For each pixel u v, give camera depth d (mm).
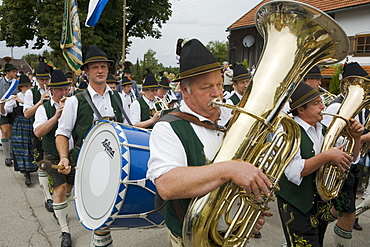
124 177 2129
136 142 2285
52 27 19141
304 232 2338
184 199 1570
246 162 1303
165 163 1419
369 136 2855
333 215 3127
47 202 4340
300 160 2227
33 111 4688
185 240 1430
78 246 3443
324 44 1648
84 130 3035
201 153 1551
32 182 5570
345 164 2207
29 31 23000
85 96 3096
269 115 1453
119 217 2168
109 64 3258
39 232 3750
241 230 1526
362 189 4875
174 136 1522
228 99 4629
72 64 6930
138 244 3488
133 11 23016
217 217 1403
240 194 1440
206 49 1554
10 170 6250
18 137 5262
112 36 21297
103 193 2346
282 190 2369
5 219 4062
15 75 7836
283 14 1570
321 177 2293
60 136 3002
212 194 1355
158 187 1392
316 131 2553
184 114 1629
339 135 2463
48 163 2365
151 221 2299
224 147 1409
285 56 1574
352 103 2609
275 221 4059
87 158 2668
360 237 3605
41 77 4984
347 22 12836
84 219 2521
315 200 2367
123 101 3434
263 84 1508
